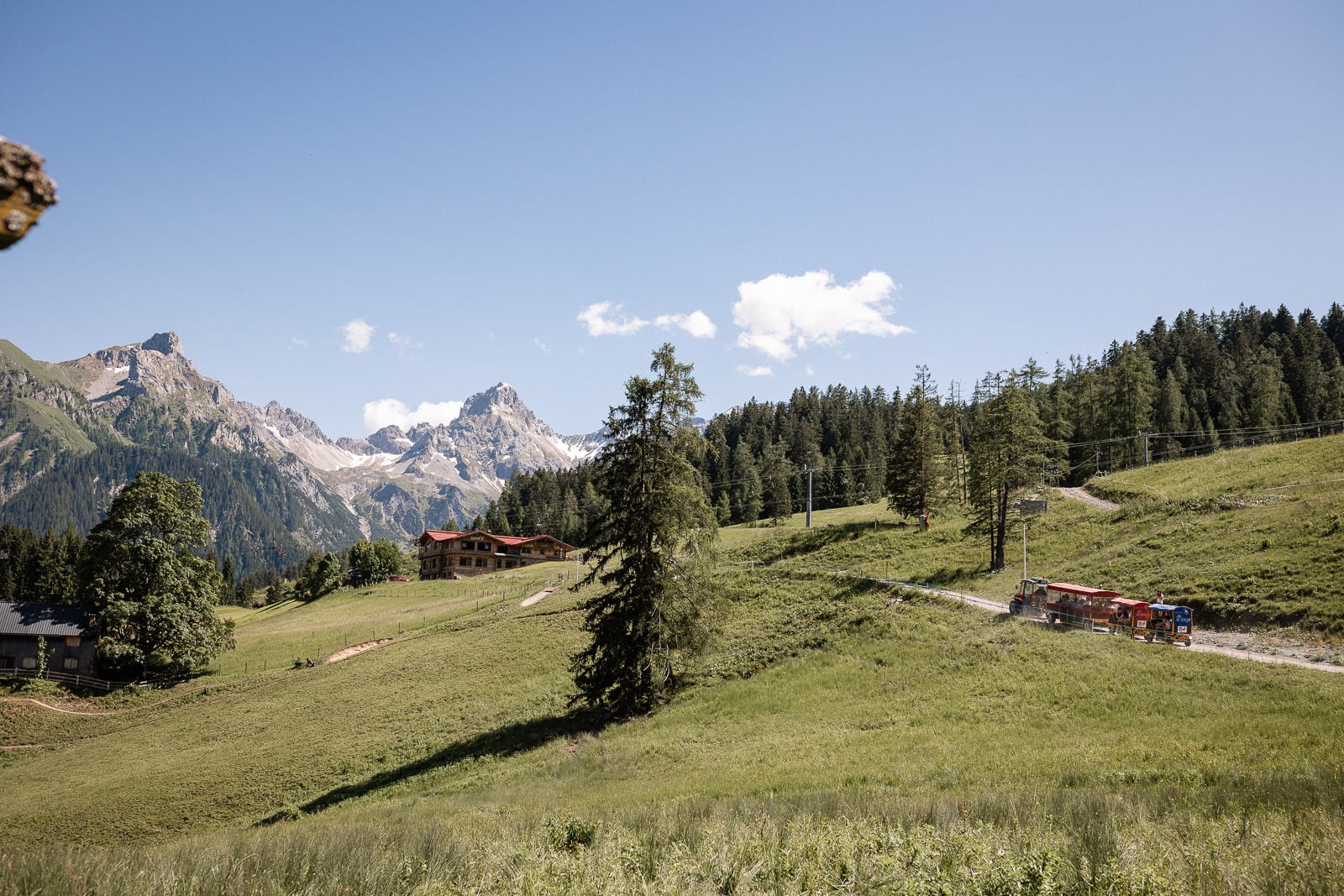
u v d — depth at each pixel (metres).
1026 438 60.34
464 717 47.12
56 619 70.94
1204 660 34.06
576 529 164.12
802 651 47.38
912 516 87.38
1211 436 119.94
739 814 17.44
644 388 42.66
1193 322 187.50
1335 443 70.00
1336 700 27.53
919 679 39.50
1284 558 45.12
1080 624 42.56
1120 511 65.69
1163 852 11.78
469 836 15.57
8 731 58.66
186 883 11.26
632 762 34.72
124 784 43.84
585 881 11.88
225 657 78.81
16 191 2.27
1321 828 12.86
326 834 16.55
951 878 11.26
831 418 191.50
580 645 58.53
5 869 10.73
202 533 74.81
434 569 137.62
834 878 11.79
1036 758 25.17
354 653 74.00
